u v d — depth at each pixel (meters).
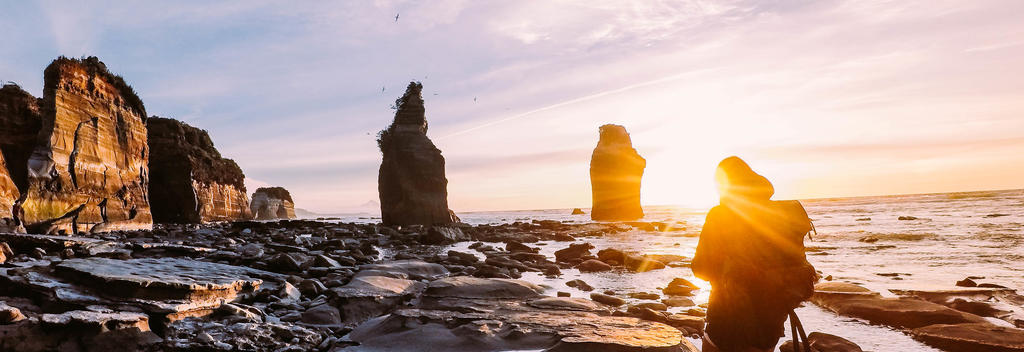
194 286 6.50
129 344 5.23
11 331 4.78
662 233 31.72
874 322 6.84
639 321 6.14
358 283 8.41
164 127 43.78
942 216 36.72
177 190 42.84
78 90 22.14
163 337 5.73
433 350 5.34
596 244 23.23
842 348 5.48
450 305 7.38
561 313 6.68
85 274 6.45
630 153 65.62
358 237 27.67
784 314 3.42
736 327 3.45
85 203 21.81
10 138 23.56
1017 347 5.20
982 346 5.35
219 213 57.94
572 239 26.95
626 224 43.16
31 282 6.31
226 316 6.50
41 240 11.66
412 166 39.78
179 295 6.38
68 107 21.38
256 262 11.23
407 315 6.12
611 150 65.62
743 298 3.44
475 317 6.09
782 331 3.47
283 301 7.77
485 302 7.61
